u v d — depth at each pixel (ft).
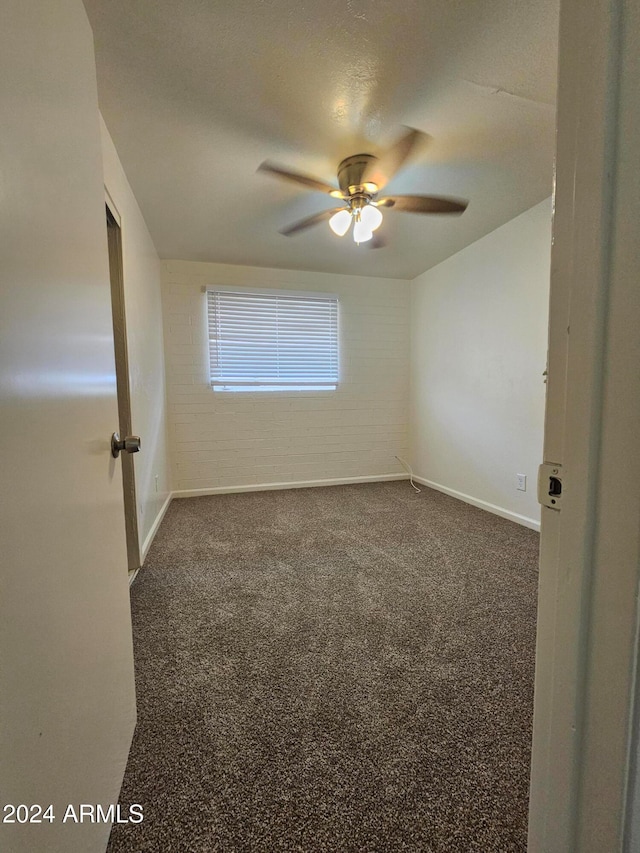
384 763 3.31
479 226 9.60
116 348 6.77
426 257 11.64
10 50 1.66
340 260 11.79
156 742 3.51
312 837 2.75
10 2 1.67
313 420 13.32
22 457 1.66
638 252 1.16
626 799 1.27
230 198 7.84
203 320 11.96
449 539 8.62
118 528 3.24
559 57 1.38
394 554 7.82
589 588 1.34
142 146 6.19
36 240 1.88
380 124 5.74
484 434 10.67
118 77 4.83
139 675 4.39
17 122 1.71
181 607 5.84
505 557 7.67
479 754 3.39
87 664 2.35
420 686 4.21
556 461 1.49
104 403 2.99
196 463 12.25
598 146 1.24
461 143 6.19
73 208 2.44
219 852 2.67
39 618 1.75
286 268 12.50
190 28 4.19
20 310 1.69
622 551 1.24
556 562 1.50
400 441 14.35
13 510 1.57
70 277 2.34
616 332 1.23
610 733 1.30
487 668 4.50
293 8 4.01
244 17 4.09
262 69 4.75
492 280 10.07
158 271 11.01
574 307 1.35
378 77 4.89
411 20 4.17
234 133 5.90
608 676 1.29
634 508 1.21
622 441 1.23
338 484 13.67
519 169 6.98
